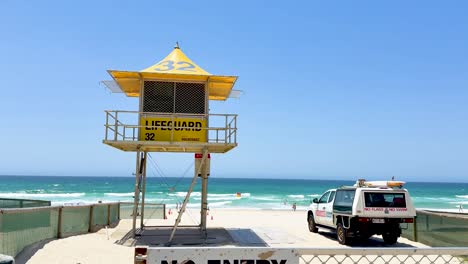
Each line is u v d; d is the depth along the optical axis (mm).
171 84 16031
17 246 10898
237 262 3289
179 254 3258
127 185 124875
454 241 13445
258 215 30406
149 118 15594
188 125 15578
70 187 112625
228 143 15195
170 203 57312
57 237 14188
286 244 14992
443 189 138250
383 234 14680
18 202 17391
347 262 9727
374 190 14539
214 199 69375
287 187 128250
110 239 15242
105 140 14797
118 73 15555
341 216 15414
